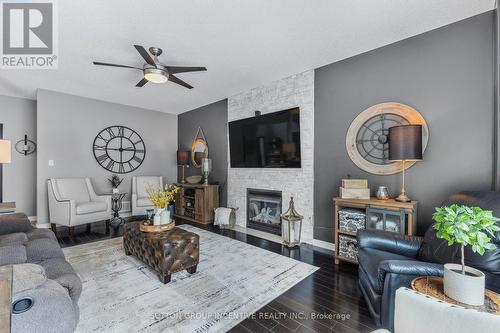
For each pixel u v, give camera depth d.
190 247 2.40
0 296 0.79
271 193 3.98
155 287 2.16
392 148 2.37
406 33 2.53
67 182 4.26
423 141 2.51
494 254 1.39
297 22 2.31
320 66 3.33
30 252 1.71
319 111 3.36
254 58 3.08
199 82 3.95
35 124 4.86
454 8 2.13
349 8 2.12
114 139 5.21
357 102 2.99
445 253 1.66
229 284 2.23
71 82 3.92
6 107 4.58
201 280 2.30
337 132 3.17
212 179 5.16
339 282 2.28
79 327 1.61
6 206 2.99
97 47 2.76
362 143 2.94
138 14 2.17
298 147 3.54
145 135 5.71
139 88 4.23
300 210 3.55
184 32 2.47
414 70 2.58
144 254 2.49
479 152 2.22
